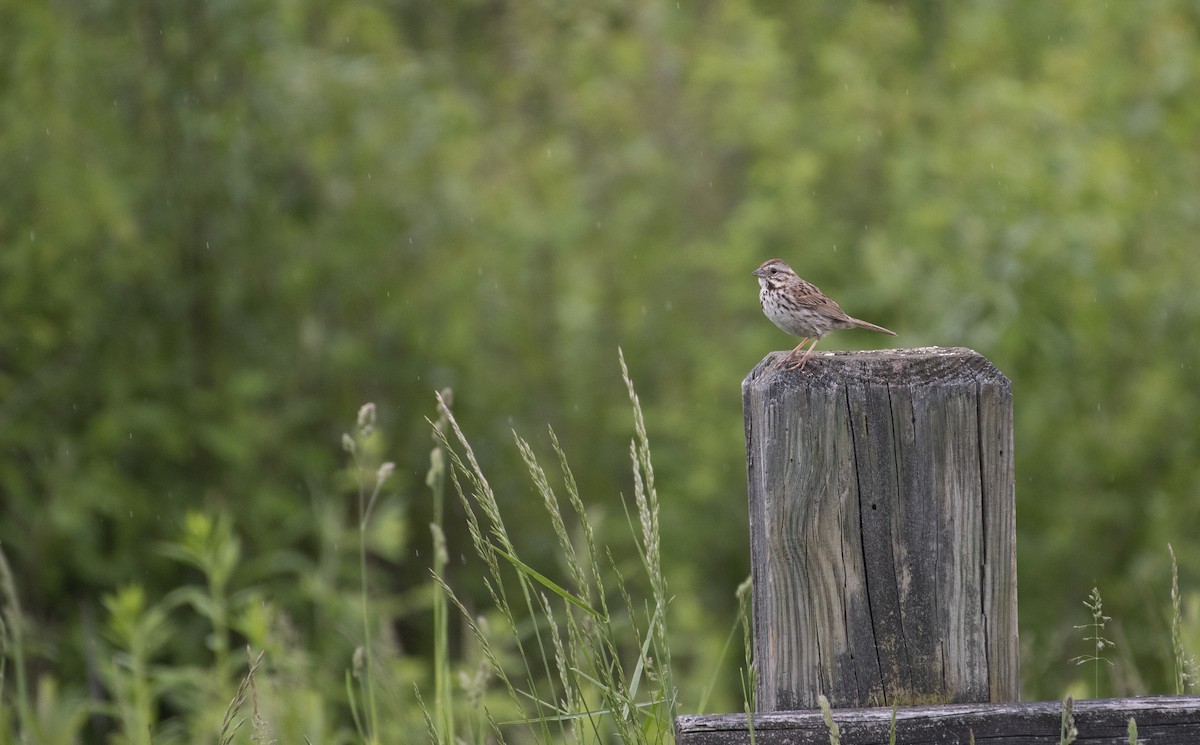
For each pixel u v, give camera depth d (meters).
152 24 13.73
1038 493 14.62
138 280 13.76
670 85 16.47
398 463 14.91
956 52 15.54
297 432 14.56
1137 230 14.08
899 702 3.65
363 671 6.09
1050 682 10.45
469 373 15.27
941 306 13.39
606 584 14.02
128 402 13.40
